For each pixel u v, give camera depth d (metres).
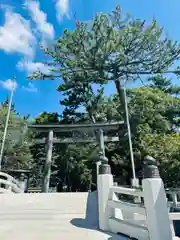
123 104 14.98
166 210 2.59
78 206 5.90
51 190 20.59
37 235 3.48
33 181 20.12
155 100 15.22
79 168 17.22
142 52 14.10
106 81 15.89
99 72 15.12
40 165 19.36
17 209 5.64
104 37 13.27
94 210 5.40
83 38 13.67
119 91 15.76
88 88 18.36
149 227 2.61
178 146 10.38
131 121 14.21
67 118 18.77
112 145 14.81
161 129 14.36
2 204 6.22
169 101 15.55
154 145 11.23
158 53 14.07
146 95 14.95
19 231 3.74
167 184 10.83
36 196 7.26
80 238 3.26
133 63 14.59
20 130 14.29
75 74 15.70
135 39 13.60
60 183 20.77
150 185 2.66
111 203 3.66
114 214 3.76
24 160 15.59
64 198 6.91
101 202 3.87
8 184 9.77
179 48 14.02
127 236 3.18
